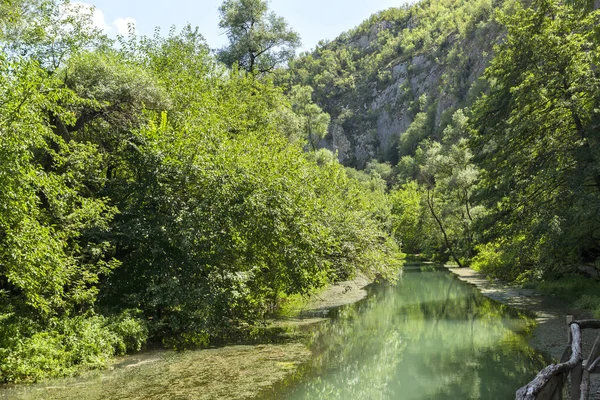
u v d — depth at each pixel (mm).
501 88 22891
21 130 9961
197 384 10180
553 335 14828
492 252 33531
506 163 22156
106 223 13484
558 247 20219
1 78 10016
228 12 33906
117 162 16078
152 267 14320
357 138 158375
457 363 12555
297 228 15445
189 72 22172
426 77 147500
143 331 12852
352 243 21656
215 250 14414
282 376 11023
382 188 94375
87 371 10875
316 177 21328
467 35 123938
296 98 66812
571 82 19578
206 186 14398
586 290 21969
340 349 14125
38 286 10719
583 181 18359
